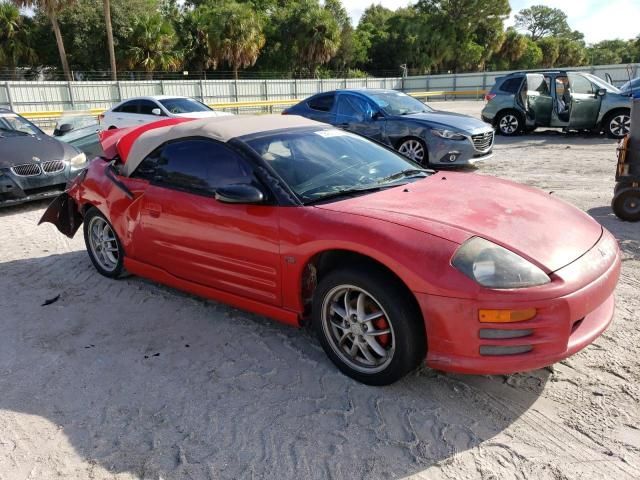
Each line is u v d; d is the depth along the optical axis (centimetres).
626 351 325
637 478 226
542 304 248
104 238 477
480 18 5953
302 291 323
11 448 262
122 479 239
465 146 868
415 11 6206
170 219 384
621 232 555
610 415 267
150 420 279
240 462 246
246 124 396
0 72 3728
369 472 237
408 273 263
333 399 290
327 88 3547
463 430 261
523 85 1362
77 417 284
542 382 297
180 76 4112
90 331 383
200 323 388
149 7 4069
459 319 254
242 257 341
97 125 1033
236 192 318
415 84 4022
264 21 4691
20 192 730
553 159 1027
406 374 285
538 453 243
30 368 336
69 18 3741
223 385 309
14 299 445
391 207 305
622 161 580
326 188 338
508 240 272
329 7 5422
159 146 408
